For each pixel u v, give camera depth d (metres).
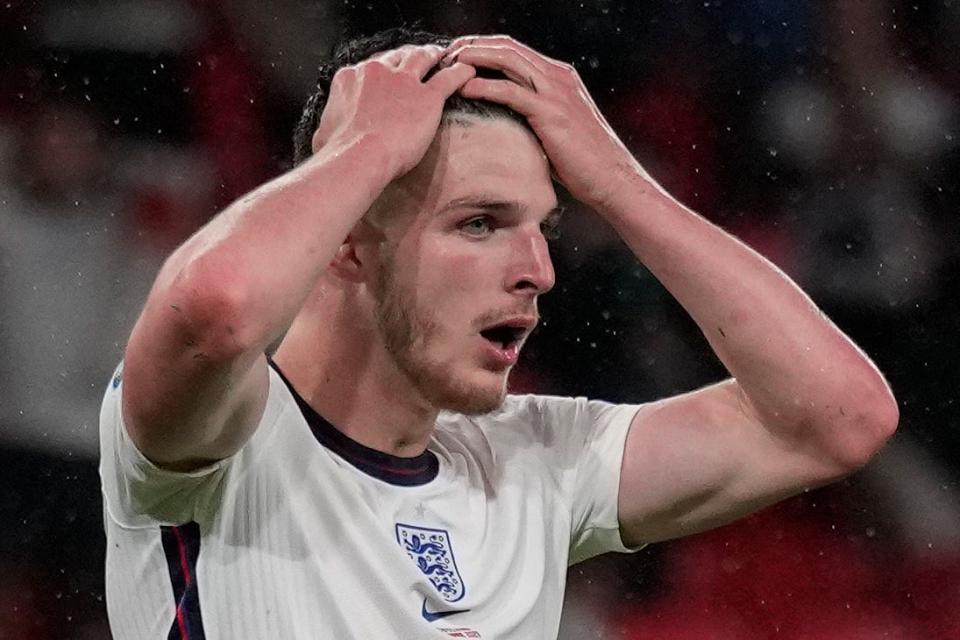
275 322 4.62
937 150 17.11
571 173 5.89
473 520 5.82
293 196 4.80
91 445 14.31
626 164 5.97
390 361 5.51
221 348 4.51
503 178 5.42
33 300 15.09
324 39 16.36
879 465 15.52
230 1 16.16
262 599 5.18
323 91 6.05
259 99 16.28
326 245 4.79
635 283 15.36
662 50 17.11
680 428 6.22
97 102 15.97
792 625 14.59
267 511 5.27
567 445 6.37
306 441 5.44
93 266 15.37
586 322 15.41
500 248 5.45
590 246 15.36
